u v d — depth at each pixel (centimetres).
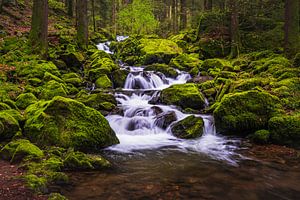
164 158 817
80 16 2028
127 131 1053
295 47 1529
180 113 1153
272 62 1468
